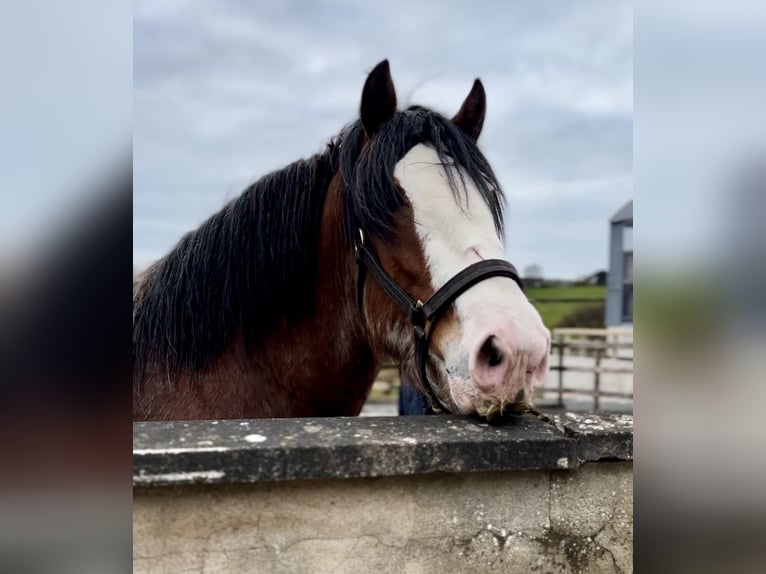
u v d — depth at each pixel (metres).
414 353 1.29
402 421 1.08
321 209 1.54
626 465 1.05
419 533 0.96
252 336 1.49
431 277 1.24
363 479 0.94
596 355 6.93
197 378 1.48
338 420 1.07
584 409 6.82
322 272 1.52
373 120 1.41
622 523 1.05
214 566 0.88
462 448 0.94
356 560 0.94
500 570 1.00
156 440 0.88
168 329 1.50
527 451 0.97
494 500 1.00
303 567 0.92
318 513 0.92
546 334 1.13
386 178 1.31
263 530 0.90
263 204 1.53
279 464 0.86
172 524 0.87
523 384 1.08
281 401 1.51
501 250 1.26
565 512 1.03
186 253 1.55
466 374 1.12
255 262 1.50
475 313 1.14
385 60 1.39
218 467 0.84
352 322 1.51
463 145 1.34
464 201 1.27
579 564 1.04
